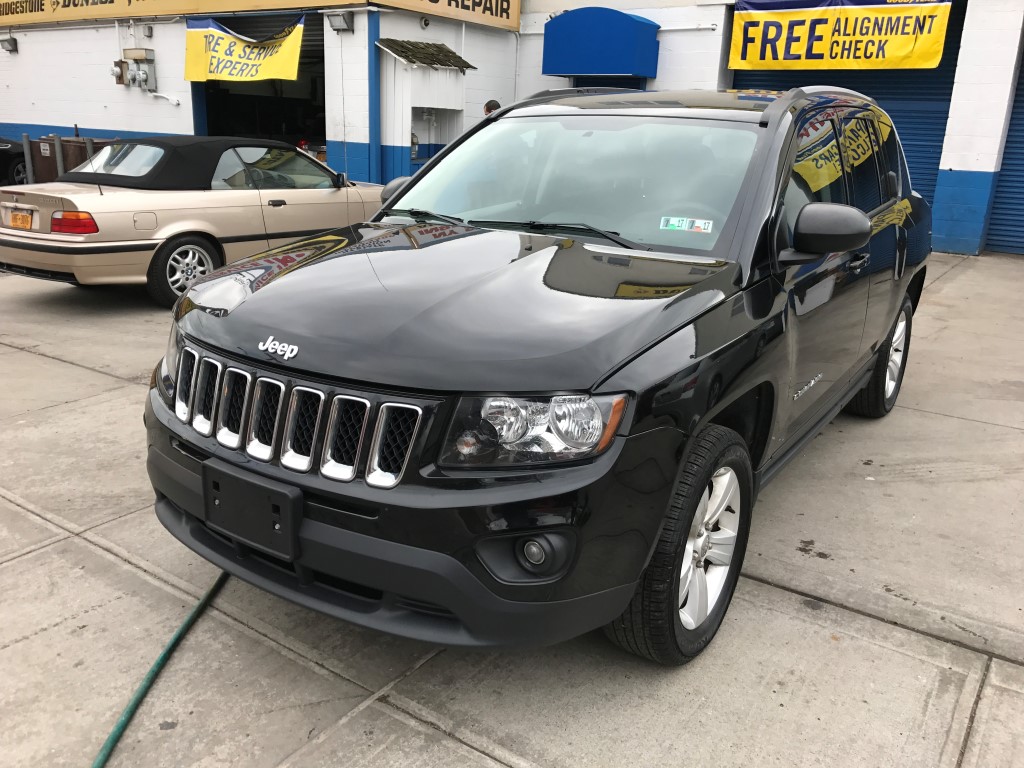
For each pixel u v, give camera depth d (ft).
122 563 10.59
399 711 8.09
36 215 22.59
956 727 8.08
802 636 9.49
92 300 25.84
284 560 7.48
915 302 17.46
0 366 18.75
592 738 7.80
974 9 36.52
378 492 6.98
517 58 50.85
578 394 6.98
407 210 11.79
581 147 11.38
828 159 12.04
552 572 7.00
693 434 7.63
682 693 8.46
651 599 7.89
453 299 7.91
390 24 42.88
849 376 13.34
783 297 9.53
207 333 8.30
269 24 48.57
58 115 59.62
